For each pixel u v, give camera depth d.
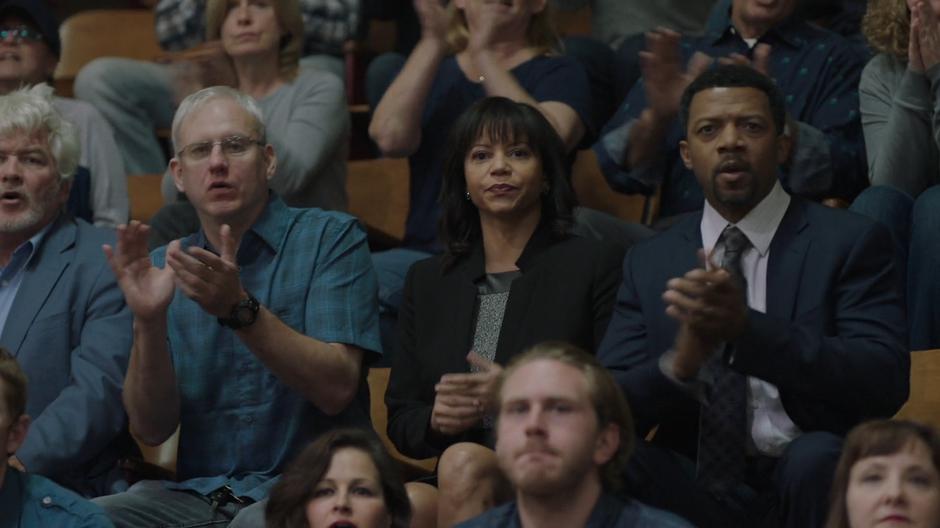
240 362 10.41
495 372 9.49
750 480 9.37
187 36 16.42
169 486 10.29
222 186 10.50
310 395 10.13
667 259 9.85
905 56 12.56
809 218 9.76
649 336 9.70
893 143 12.03
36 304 11.08
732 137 9.73
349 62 16.38
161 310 9.95
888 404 9.22
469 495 9.13
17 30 14.54
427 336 10.43
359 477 8.68
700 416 9.41
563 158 10.68
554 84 13.37
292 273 10.52
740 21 13.51
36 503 9.23
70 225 11.44
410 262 12.97
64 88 17.77
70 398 10.70
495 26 13.39
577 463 7.55
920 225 11.38
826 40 13.26
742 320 8.82
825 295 9.51
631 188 12.87
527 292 10.30
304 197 13.51
